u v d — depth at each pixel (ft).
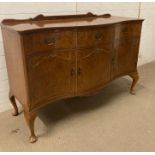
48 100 5.81
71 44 5.61
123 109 7.31
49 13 7.12
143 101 7.82
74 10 7.67
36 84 5.38
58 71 5.68
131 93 8.35
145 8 10.00
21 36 4.73
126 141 5.80
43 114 7.00
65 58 5.66
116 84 9.24
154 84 9.14
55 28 5.19
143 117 6.85
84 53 5.95
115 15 8.99
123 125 6.46
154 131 6.19
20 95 5.78
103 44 6.31
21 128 6.30
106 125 6.47
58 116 6.91
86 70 6.20
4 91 6.97
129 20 6.87
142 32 10.46
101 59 6.47
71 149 5.51
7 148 5.52
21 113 7.02
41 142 5.74
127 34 7.06
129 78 9.84
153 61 11.85
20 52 4.96
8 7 6.24
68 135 6.03
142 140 5.83
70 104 7.64
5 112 7.08
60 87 5.90
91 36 5.89
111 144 5.68
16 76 5.71
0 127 6.33
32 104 5.46
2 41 6.40
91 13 7.54
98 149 5.52
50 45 5.28
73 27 5.44
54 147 5.57
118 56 7.12
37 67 5.25
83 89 6.38
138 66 11.14
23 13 6.59
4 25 5.52
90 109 7.32
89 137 5.95
